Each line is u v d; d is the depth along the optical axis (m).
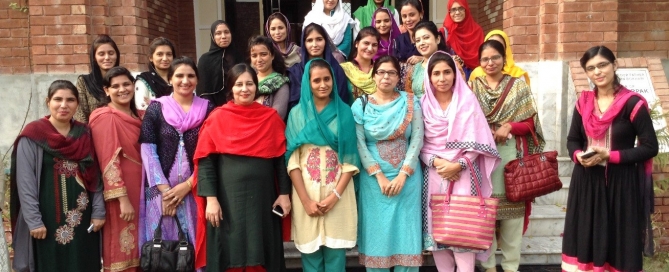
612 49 4.77
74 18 4.77
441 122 3.12
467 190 3.11
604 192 2.91
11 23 5.06
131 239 3.05
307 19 4.54
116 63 3.48
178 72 3.01
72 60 4.80
